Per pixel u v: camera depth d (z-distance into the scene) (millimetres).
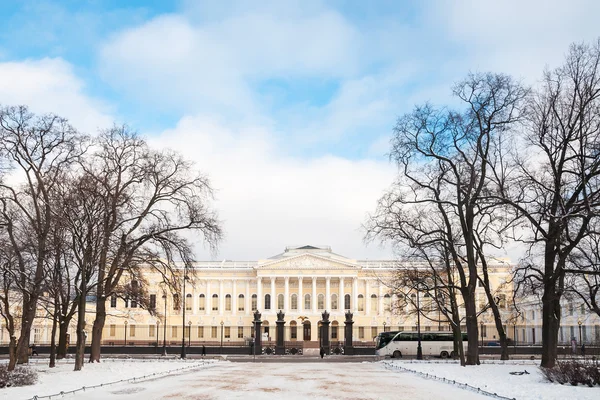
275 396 28438
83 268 42625
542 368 36531
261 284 136625
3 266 40781
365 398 27797
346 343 79062
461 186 46969
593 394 26828
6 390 29906
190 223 51312
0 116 44156
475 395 28906
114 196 45625
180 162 51781
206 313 136375
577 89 37750
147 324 131500
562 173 40625
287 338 134500
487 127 43719
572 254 42594
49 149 45250
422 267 92812
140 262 54438
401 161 47344
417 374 42688
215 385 33875
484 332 121625
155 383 35125
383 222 50344
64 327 61031
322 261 136500
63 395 28688
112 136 49188
